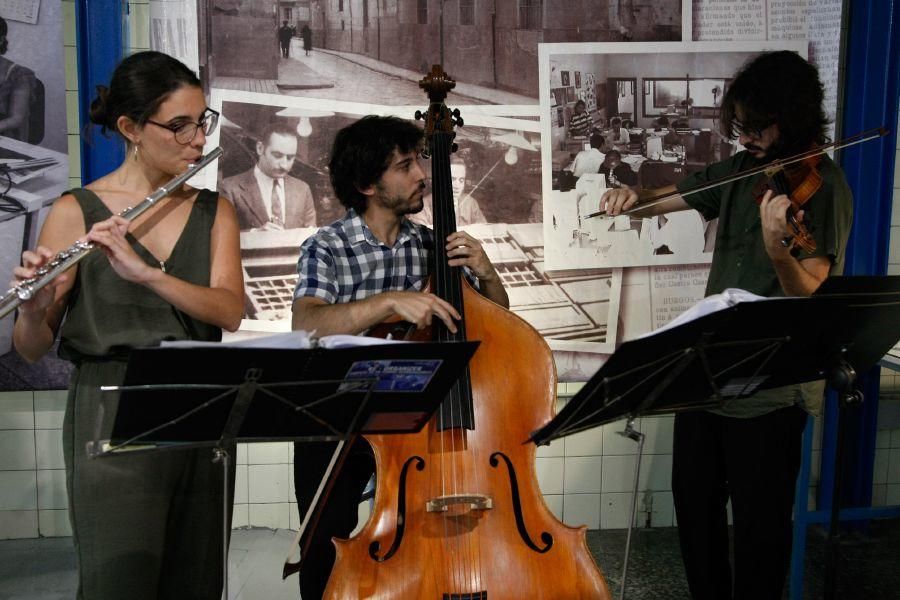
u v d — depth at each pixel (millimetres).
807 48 3361
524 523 2100
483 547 2062
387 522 2074
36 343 1988
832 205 2385
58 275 1814
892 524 3701
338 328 2240
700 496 2588
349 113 3225
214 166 3186
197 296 1990
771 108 2377
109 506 1972
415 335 2271
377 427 1950
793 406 2441
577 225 3355
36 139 3180
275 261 3254
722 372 1985
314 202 3248
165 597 2160
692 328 1789
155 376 1615
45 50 3148
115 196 2041
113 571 1979
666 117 3340
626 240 3373
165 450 1801
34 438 3426
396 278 2494
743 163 2652
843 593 3100
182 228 2104
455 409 2162
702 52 3322
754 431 2438
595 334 3404
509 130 3291
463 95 3262
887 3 3305
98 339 1984
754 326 1880
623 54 3295
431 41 3229
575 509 3605
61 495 3469
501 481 2143
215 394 1688
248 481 3473
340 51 3197
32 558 3309
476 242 2350
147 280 1897
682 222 3377
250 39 3154
